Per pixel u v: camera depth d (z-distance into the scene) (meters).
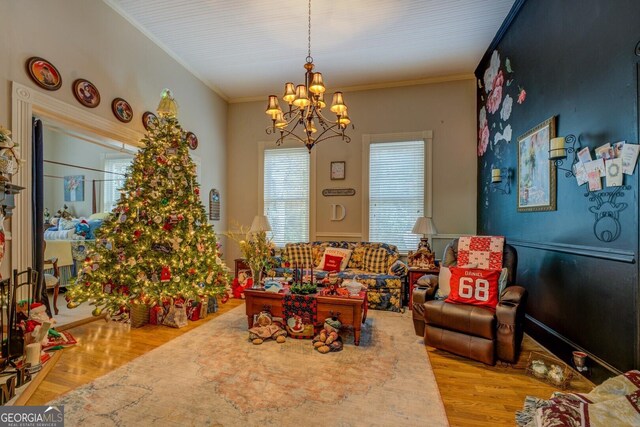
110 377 2.17
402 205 4.88
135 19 3.57
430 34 3.77
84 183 5.97
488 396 1.98
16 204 2.52
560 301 2.52
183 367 2.32
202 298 3.45
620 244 1.92
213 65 4.57
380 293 3.88
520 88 3.23
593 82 2.16
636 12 1.81
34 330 2.29
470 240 3.06
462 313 2.47
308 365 2.37
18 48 2.53
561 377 2.11
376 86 5.00
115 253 3.20
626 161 1.88
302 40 3.92
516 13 3.28
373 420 1.73
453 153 4.71
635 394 1.47
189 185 3.62
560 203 2.52
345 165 5.11
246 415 1.76
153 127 3.71
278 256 4.74
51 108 2.77
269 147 5.48
